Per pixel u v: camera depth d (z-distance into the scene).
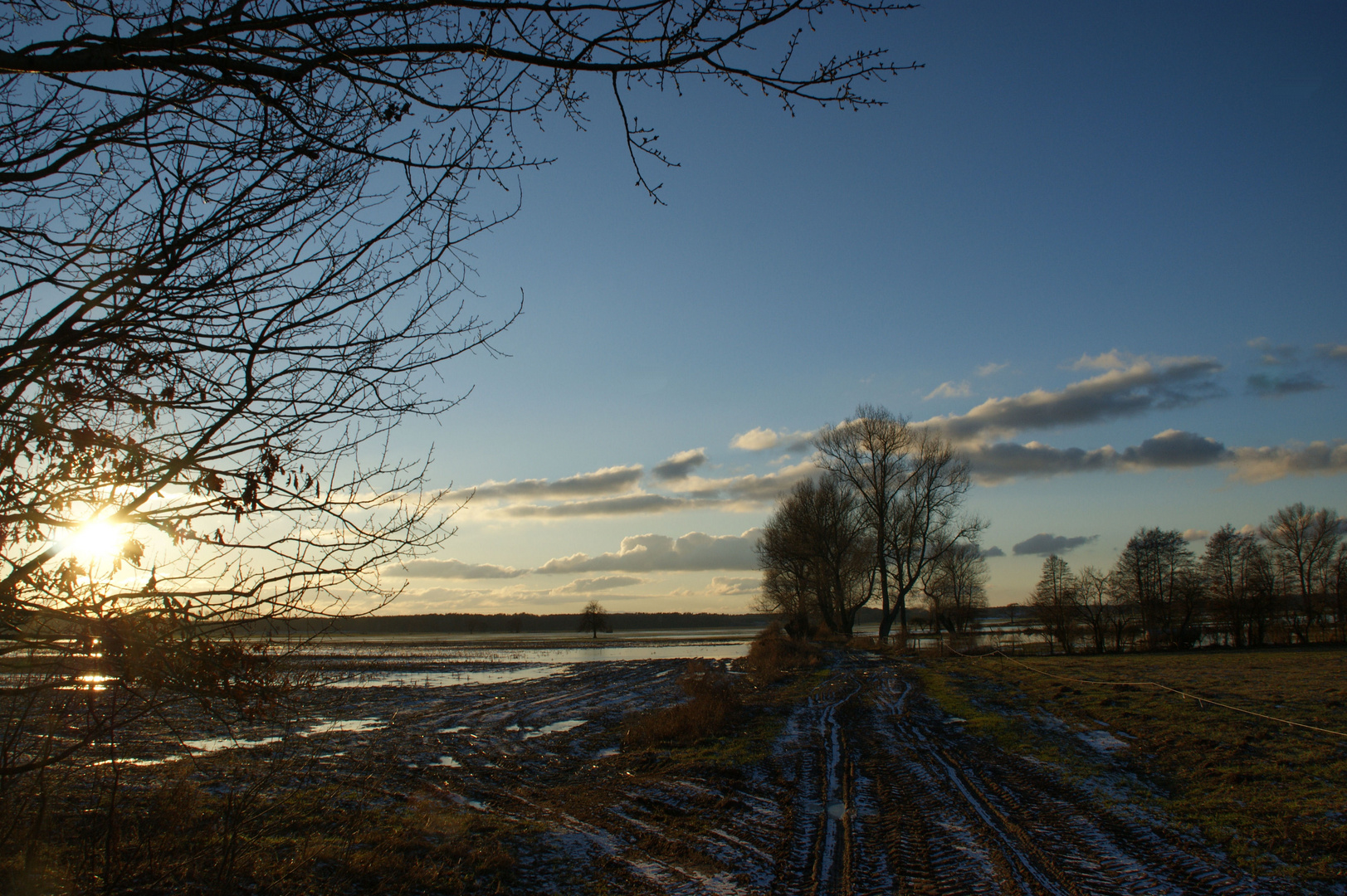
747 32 4.09
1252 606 46.81
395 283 4.58
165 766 11.55
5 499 3.94
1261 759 12.84
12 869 5.87
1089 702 19.84
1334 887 7.86
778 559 54.53
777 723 18.42
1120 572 63.56
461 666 41.16
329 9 3.96
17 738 4.96
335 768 13.02
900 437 46.44
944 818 10.45
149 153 3.87
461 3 3.97
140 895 6.23
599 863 8.77
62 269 4.20
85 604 4.00
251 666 4.51
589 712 21.92
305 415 4.49
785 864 8.79
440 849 8.80
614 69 4.21
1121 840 9.41
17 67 3.59
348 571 4.68
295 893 7.05
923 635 62.00
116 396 4.25
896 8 4.20
